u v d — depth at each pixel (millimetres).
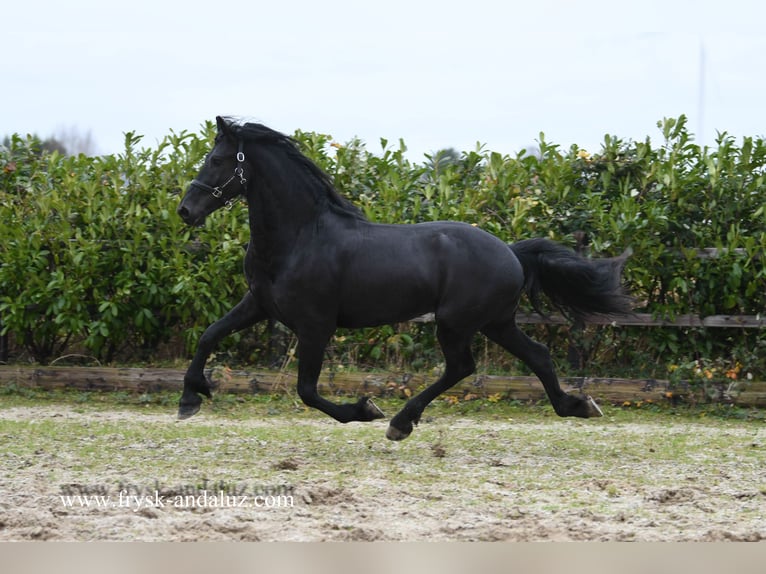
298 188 9859
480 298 10008
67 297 14539
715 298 14508
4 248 14781
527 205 14484
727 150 14625
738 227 14336
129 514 7531
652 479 9195
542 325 14930
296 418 13125
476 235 10172
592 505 8102
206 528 7184
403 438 10406
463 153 15836
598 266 10570
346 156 15406
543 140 15453
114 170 15266
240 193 9867
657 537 7133
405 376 14289
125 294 14625
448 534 7145
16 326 14805
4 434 11219
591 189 15141
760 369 14250
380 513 7688
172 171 15266
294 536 7035
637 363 14641
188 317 15109
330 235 9891
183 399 10188
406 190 15117
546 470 9570
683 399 14000
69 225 14734
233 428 12055
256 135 9789
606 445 11102
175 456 10102
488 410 13812
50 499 7980
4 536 6980
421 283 9938
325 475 9156
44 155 16188
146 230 14906
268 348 15180
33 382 14711
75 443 10734
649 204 14258
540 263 10648
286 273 9820
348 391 14320
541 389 14148
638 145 15000
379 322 10070
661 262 14453
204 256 15008
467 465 9766
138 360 15555
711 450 10820
